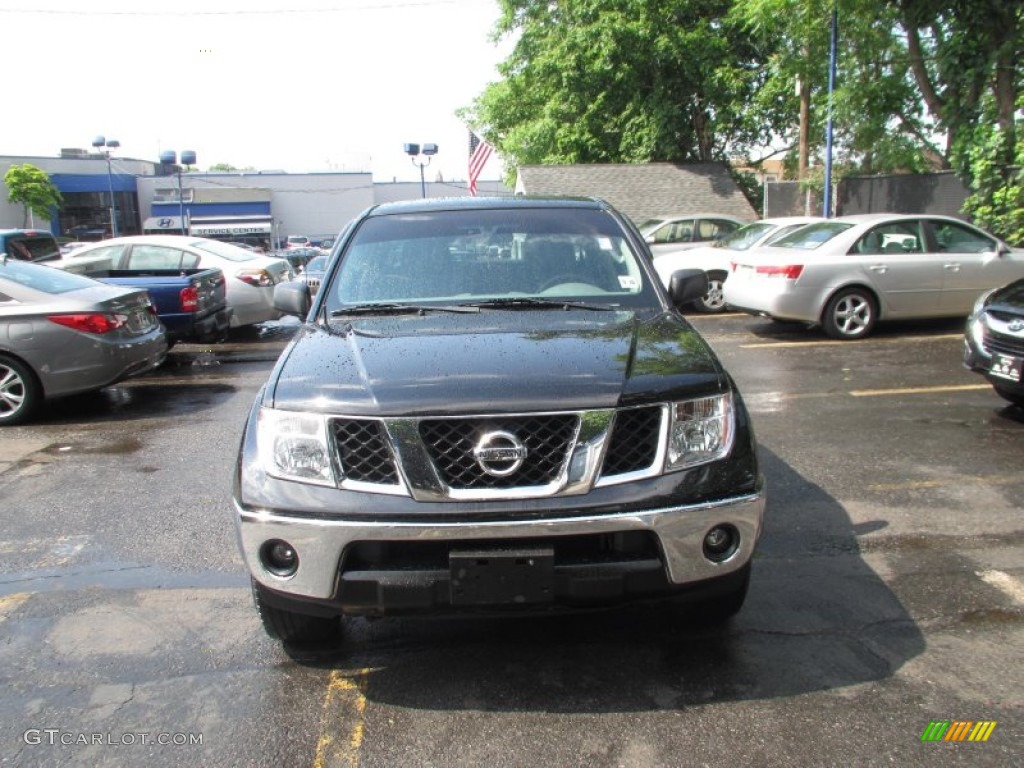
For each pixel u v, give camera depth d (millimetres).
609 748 2604
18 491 5223
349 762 2568
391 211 4395
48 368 6930
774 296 10008
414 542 2613
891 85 16641
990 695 2848
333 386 2816
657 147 24516
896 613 3445
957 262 10148
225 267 11492
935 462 5383
